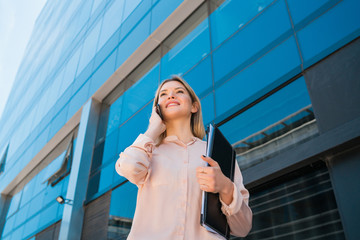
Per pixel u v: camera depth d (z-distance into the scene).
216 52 6.21
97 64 10.76
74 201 8.13
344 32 3.93
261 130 4.49
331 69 3.89
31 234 10.18
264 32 5.26
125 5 10.73
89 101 10.06
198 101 1.59
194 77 6.50
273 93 4.59
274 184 4.04
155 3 8.87
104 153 8.60
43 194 10.88
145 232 1.07
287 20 4.90
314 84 4.03
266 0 5.53
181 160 1.25
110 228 6.76
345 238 3.07
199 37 7.04
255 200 4.16
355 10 3.92
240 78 5.29
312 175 3.70
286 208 3.75
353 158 3.30
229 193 1.06
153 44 8.42
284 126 4.20
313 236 3.35
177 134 1.41
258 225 3.94
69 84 12.49
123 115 8.62
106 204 7.33
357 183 3.16
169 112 1.39
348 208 3.13
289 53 4.59
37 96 16.34
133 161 1.13
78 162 8.88
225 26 6.32
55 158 11.45
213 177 1.01
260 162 4.25
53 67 15.70
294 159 3.74
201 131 1.56
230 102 5.25
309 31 4.43
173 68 7.38
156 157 1.26
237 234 1.22
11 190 14.90
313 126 3.83
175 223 1.06
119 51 9.62
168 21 7.91
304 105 4.05
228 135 4.96
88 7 14.34
